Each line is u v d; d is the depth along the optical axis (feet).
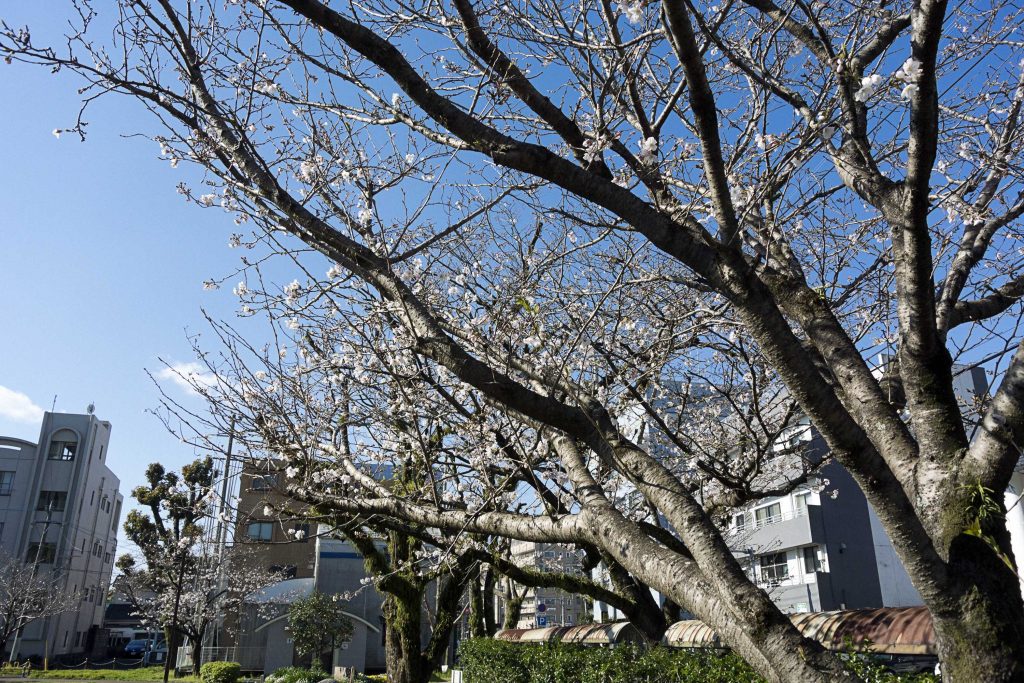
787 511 75.61
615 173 16.29
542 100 12.33
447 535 18.06
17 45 12.02
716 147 9.80
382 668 102.73
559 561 50.14
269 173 12.66
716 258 10.21
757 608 8.39
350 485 19.21
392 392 20.22
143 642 158.92
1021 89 14.23
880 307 21.27
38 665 118.11
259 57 13.84
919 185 9.38
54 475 127.85
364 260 12.37
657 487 10.14
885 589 71.72
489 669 47.09
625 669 28.04
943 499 9.21
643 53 14.37
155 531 111.45
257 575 101.45
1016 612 8.54
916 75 9.05
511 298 18.57
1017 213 13.20
